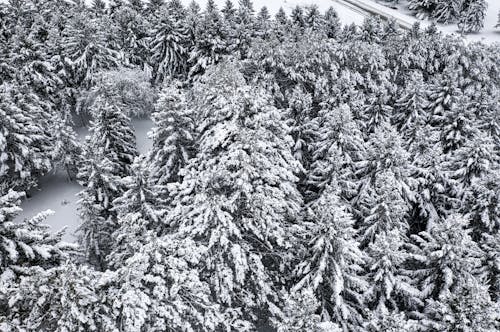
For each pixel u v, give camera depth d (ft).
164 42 141.90
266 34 154.81
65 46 123.75
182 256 52.08
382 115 115.34
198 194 56.90
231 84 88.53
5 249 51.37
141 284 47.93
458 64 158.61
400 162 79.92
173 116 80.07
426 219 87.86
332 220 59.21
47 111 116.78
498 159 96.53
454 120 110.32
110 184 80.89
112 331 45.06
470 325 51.47
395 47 150.00
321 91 116.16
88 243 78.89
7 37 137.80
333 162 80.12
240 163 60.90
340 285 57.93
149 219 68.03
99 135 97.14
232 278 56.95
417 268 69.41
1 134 85.56
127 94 121.39
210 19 140.77
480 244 76.79
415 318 64.23
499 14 244.22
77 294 44.14
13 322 44.14
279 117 76.28
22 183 92.89
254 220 60.08
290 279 67.41
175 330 52.44
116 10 159.63
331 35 183.21
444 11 238.89
